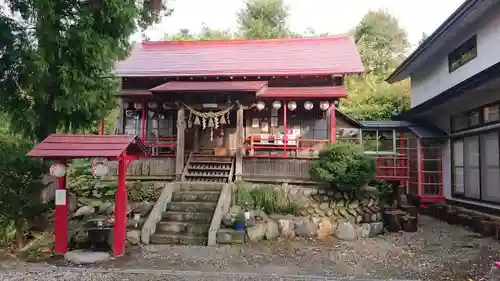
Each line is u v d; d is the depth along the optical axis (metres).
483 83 8.73
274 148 13.23
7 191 7.32
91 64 8.01
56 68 7.79
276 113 14.73
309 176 11.20
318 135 14.56
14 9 7.87
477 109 10.82
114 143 7.15
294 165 11.34
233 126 15.03
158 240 8.38
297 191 10.52
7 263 6.68
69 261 6.83
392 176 13.93
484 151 10.52
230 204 9.92
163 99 12.04
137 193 10.63
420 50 13.18
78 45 7.75
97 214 9.75
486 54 10.51
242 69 14.23
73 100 7.96
